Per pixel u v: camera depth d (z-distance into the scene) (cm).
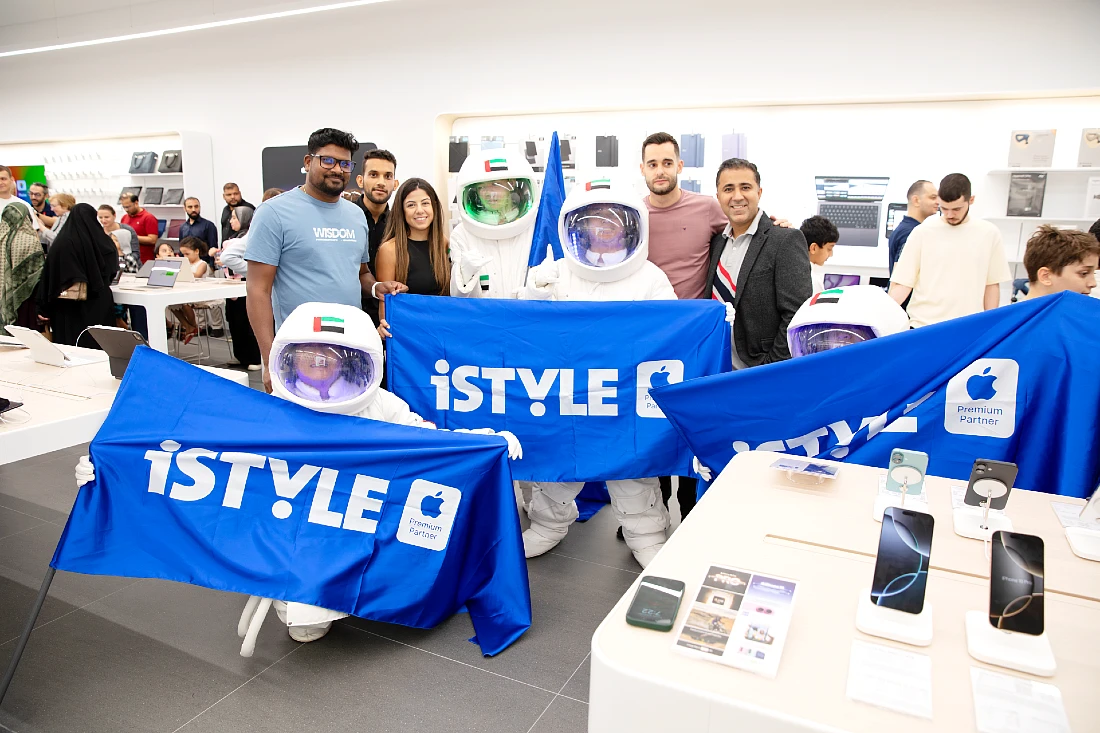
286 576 193
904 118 554
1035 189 517
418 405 257
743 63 579
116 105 870
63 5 834
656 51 602
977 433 185
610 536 311
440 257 315
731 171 263
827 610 101
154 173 842
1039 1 503
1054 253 227
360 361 202
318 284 272
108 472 189
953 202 320
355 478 200
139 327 562
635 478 255
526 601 216
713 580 105
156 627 232
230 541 195
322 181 268
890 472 139
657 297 266
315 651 219
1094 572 112
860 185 565
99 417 214
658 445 247
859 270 574
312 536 198
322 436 198
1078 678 87
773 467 154
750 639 92
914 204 439
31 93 933
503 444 203
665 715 86
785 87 570
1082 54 501
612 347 247
